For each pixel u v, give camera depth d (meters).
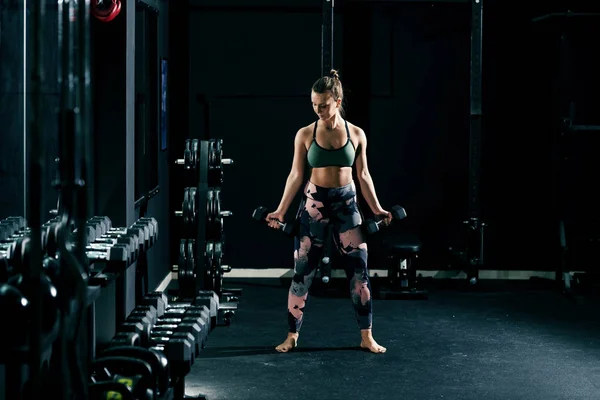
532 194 7.73
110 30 5.07
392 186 7.76
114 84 5.09
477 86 7.07
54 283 3.15
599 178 7.62
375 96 7.70
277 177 7.80
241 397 4.54
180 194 7.84
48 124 4.68
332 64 7.02
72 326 2.86
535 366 5.14
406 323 6.20
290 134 7.77
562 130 7.22
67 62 2.88
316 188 5.33
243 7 7.66
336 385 4.76
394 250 6.99
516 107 7.69
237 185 7.80
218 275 6.12
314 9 7.67
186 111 7.73
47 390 3.04
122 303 4.96
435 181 7.75
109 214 5.13
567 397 4.57
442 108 7.71
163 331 4.02
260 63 7.71
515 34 7.64
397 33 7.66
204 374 4.95
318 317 6.39
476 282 7.25
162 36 7.12
